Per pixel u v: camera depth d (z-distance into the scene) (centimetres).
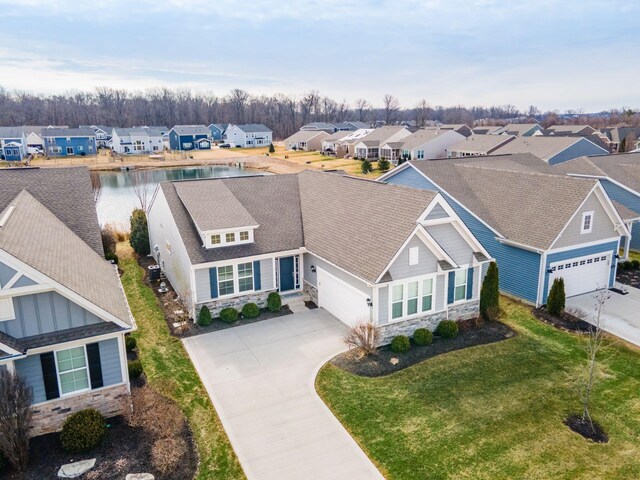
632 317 2106
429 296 1933
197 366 1702
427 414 1416
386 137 8394
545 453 1247
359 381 1597
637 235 3120
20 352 1202
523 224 2347
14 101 17225
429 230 1888
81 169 2542
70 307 1304
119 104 17062
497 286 2050
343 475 1183
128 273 2678
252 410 1447
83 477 1159
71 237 1944
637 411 1427
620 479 1155
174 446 1269
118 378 1392
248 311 2088
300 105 18138
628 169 3431
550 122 15750
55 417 1331
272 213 2441
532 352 1789
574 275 2333
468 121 19750
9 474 1166
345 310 2008
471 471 1187
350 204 2298
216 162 8719
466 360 1731
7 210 1695
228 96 18438
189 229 2181
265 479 1171
